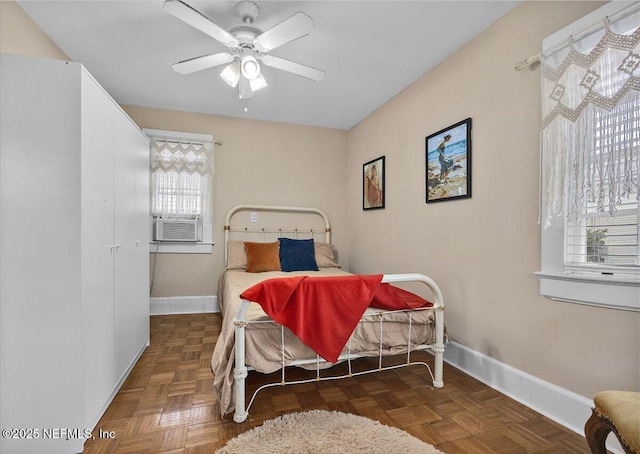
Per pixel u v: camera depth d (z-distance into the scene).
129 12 1.87
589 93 1.35
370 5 1.80
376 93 2.99
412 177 2.76
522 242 1.76
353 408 1.67
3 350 1.27
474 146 2.09
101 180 1.58
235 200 3.69
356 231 3.88
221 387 1.59
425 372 2.14
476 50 2.08
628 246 1.34
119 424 1.51
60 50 2.25
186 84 2.82
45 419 1.29
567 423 1.52
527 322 1.74
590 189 1.38
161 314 3.42
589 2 1.45
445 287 2.36
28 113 1.30
